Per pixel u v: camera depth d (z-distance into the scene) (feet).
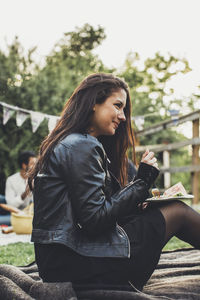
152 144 39.78
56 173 6.56
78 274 6.52
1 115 29.94
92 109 7.00
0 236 17.47
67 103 7.24
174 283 7.47
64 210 6.44
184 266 9.22
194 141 27.50
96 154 6.57
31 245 14.79
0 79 31.71
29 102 31.42
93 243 6.51
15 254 13.01
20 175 20.53
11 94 31.45
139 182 6.81
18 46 34.14
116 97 7.07
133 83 47.62
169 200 7.21
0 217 20.68
